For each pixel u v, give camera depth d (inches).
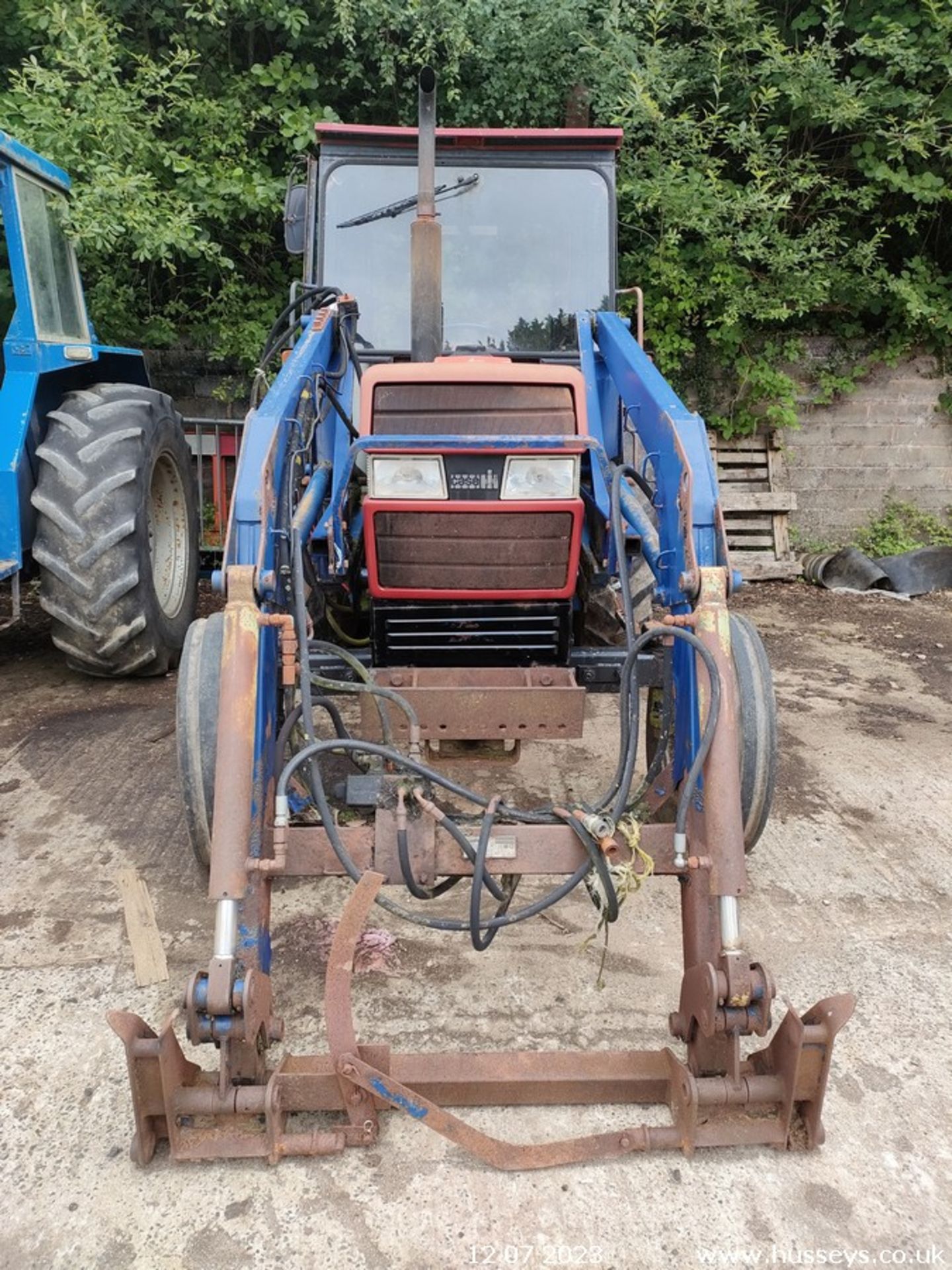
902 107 291.1
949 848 131.6
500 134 151.6
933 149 297.4
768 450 312.5
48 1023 93.0
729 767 81.0
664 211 282.0
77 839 129.3
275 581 86.7
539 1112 82.2
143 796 141.8
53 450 169.0
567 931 109.5
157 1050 72.0
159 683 192.9
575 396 108.7
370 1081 73.2
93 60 255.6
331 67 299.1
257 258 309.0
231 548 86.6
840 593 287.3
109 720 171.8
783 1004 97.1
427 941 107.0
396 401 107.6
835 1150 78.6
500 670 105.2
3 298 249.9
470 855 80.5
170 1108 73.4
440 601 110.0
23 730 167.6
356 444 101.4
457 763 117.6
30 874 120.2
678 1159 77.5
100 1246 69.9
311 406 112.3
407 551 105.7
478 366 109.5
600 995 97.9
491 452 101.3
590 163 156.5
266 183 279.9
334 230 155.3
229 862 76.4
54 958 103.3
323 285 153.7
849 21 295.0
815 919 112.9
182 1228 71.2
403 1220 71.9
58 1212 72.6
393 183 155.9
